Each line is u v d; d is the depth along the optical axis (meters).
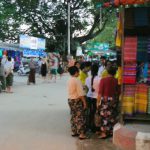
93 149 7.39
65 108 12.50
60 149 7.37
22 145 7.64
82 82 9.16
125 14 8.04
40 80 26.00
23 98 15.09
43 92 17.59
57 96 15.99
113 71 8.31
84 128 8.27
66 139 8.19
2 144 7.70
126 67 8.16
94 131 8.81
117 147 7.55
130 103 8.18
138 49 8.09
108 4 7.70
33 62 22.14
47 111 11.83
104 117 8.29
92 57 32.66
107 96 8.29
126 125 8.03
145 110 8.19
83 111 8.31
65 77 30.81
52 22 46.09
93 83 8.70
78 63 9.40
